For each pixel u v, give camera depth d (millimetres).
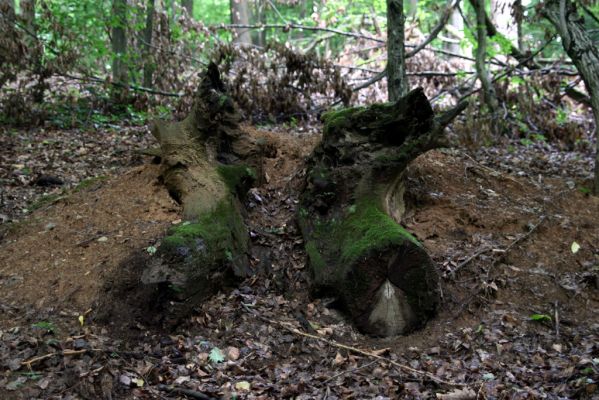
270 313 4551
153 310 4371
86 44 10617
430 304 4484
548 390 3764
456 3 10570
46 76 10031
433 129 4945
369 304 4418
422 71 12172
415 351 4273
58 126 9867
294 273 4977
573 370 3893
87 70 10664
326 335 4379
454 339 4383
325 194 5125
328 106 10906
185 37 11406
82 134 9461
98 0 11086
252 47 11508
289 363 4105
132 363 3949
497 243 5312
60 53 10133
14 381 3672
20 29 10594
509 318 4574
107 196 5754
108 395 3639
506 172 7109
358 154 5113
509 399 3678
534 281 5008
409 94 4852
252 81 10352
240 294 4676
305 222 5199
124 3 10836
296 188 5918
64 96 10617
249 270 4934
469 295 4773
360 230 4664
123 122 10516
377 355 4176
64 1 11203
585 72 6973
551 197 6191
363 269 4383
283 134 6867
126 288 4543
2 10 9727
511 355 4230
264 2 16906
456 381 3904
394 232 4430
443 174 6195
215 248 4602
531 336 4449
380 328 4434
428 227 5430
